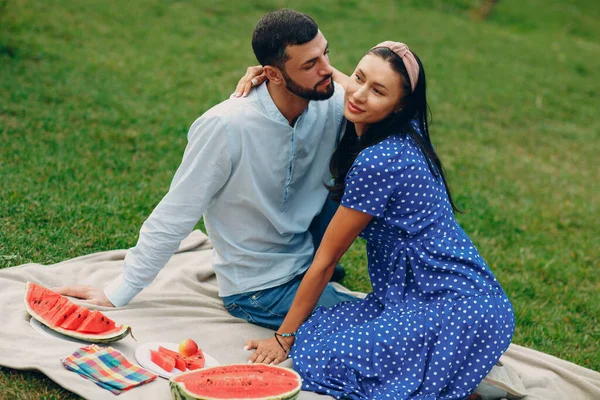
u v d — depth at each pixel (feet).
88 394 10.85
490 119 35.35
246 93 13.10
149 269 13.38
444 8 54.08
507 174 28.86
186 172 13.07
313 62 12.34
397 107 12.31
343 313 13.10
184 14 40.96
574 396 13.15
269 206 13.57
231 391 10.82
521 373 13.47
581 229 24.66
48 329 12.60
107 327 12.66
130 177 21.85
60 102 26.86
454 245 12.53
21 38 31.71
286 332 13.01
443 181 13.05
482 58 44.09
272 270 13.94
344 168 13.34
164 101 29.35
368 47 41.09
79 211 18.35
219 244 14.01
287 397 10.78
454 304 12.13
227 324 14.02
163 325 13.48
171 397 11.21
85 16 36.81
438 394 11.94
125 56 33.14
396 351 12.01
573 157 32.73
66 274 14.82
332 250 12.67
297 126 13.29
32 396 11.04
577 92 41.81
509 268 20.22
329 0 48.52
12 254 15.65
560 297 18.89
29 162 21.17
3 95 26.18
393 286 12.71
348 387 12.01
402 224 12.43
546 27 56.29
